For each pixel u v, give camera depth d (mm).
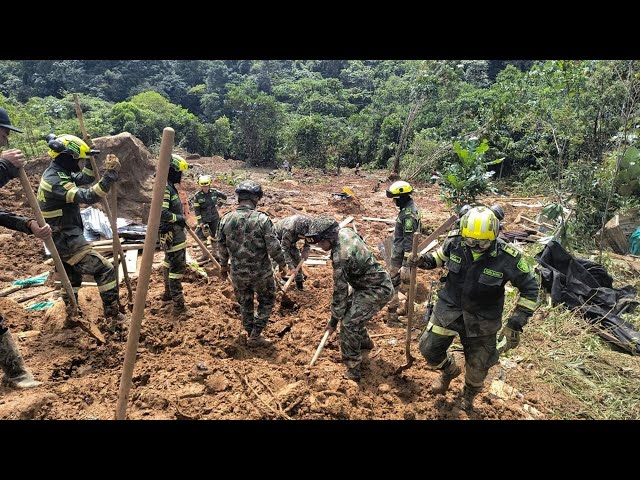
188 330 5387
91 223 8656
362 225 12375
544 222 11742
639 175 10406
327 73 74875
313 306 6480
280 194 17750
